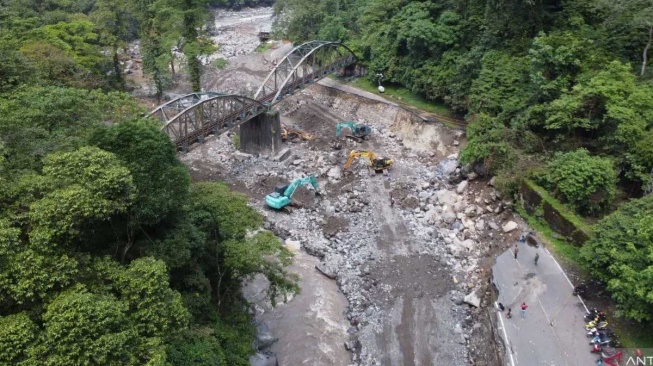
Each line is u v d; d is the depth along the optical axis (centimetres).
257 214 3244
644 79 4381
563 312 3294
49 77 4875
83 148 2097
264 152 6103
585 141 4359
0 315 1684
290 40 9356
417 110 6519
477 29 6191
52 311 1620
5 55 3616
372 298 3875
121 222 2220
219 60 7588
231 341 2792
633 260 2898
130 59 9531
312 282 4047
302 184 5316
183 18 6419
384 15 7538
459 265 4175
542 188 4181
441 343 3438
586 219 3884
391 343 3462
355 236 4609
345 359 3394
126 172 2027
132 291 1898
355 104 7256
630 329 3058
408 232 4650
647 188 3634
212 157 6191
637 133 3847
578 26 5034
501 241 4188
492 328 3356
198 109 5478
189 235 2623
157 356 1692
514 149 4603
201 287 2723
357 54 7781
